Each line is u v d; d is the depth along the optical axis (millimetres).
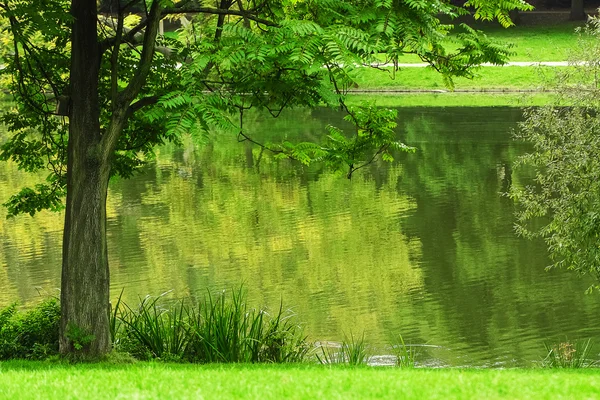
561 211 20719
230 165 43906
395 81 65875
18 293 24078
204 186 39000
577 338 19938
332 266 26234
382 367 13773
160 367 13328
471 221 31453
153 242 29562
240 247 28734
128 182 40312
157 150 49094
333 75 14438
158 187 38969
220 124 13242
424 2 13117
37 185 18203
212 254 27875
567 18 79750
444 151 44406
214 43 13789
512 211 32656
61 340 14734
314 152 17531
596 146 20328
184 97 13211
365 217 32500
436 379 10273
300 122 55781
